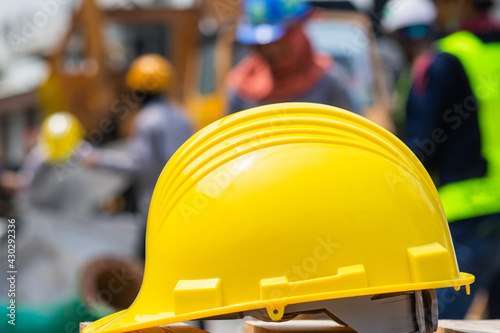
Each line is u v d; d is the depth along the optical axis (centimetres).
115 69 1030
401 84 532
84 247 475
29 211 475
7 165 1191
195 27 981
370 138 189
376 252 174
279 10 414
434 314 185
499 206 316
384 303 180
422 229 181
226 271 175
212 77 927
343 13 805
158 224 190
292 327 217
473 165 323
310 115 190
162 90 527
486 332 204
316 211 174
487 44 328
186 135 532
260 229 174
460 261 319
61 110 1038
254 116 192
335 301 176
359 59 768
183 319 175
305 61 426
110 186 588
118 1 1008
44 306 384
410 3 494
